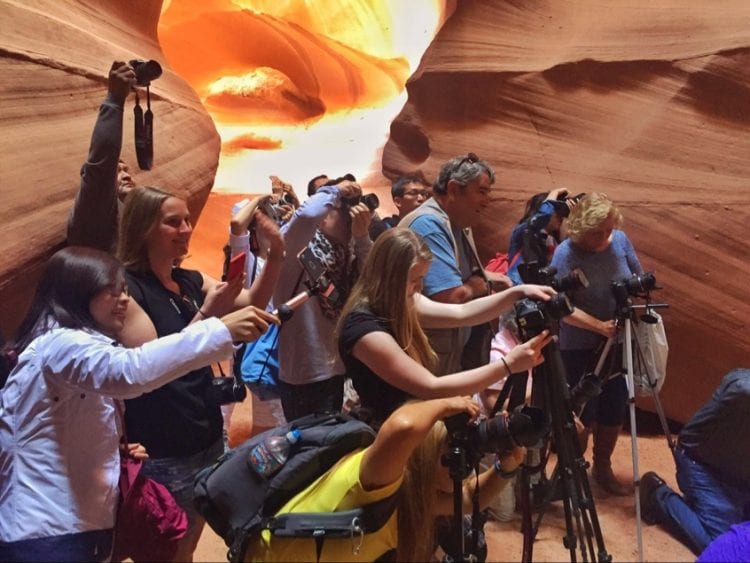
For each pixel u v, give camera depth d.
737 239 4.03
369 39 12.30
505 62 5.02
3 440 1.78
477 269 2.93
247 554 1.66
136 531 1.90
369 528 1.60
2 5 3.29
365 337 1.95
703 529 2.75
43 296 1.88
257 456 1.69
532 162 4.82
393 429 1.53
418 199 4.07
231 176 9.04
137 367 1.73
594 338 3.30
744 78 4.11
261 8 12.41
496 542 2.49
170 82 5.57
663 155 4.33
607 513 2.96
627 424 4.09
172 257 2.35
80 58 3.84
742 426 2.82
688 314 4.13
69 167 3.28
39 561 1.73
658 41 4.43
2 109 3.04
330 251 2.89
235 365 3.40
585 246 3.20
